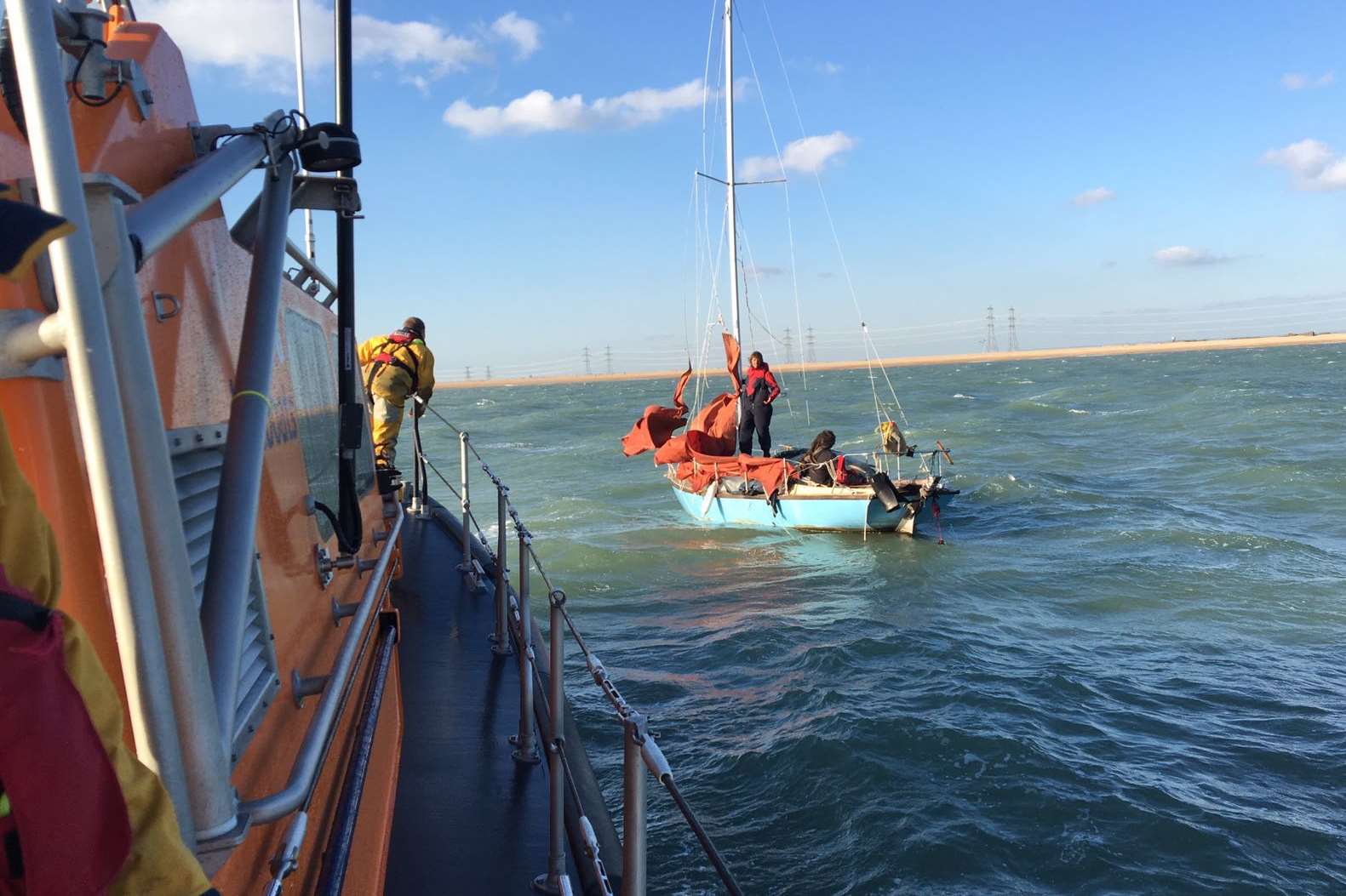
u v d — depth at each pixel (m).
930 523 20.83
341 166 1.95
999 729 8.71
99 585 1.18
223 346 1.99
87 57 1.42
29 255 0.81
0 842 0.86
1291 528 18.83
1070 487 25.52
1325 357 149.38
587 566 17.11
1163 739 8.58
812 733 8.67
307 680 2.23
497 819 4.11
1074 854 6.73
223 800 1.19
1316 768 7.93
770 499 19.30
